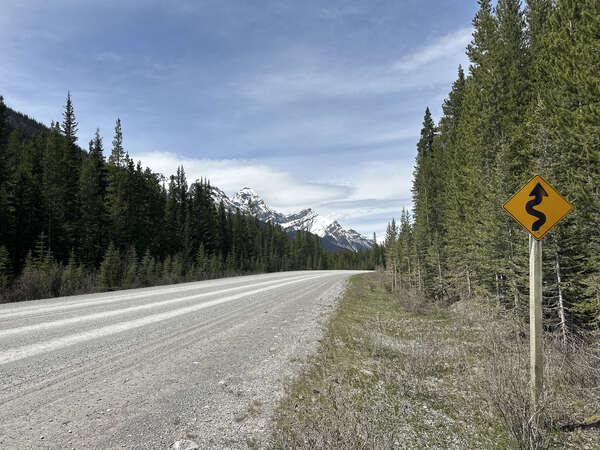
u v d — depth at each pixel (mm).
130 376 4594
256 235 94375
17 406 3502
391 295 23766
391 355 6914
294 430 3342
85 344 5930
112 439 2992
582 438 3744
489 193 13398
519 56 17594
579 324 9492
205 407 3842
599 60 8094
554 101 10438
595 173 8258
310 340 7594
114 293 14711
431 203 28875
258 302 13195
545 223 4172
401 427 3795
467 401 4691
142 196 48938
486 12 20125
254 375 5070
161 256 48688
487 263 13750
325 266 129500
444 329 10945
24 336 6223
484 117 17344
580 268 9594
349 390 4719
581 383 5129
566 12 10383
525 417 3711
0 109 34719
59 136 44281
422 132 39125
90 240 37594
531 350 4062
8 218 31203
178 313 9625
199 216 61906
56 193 36188
